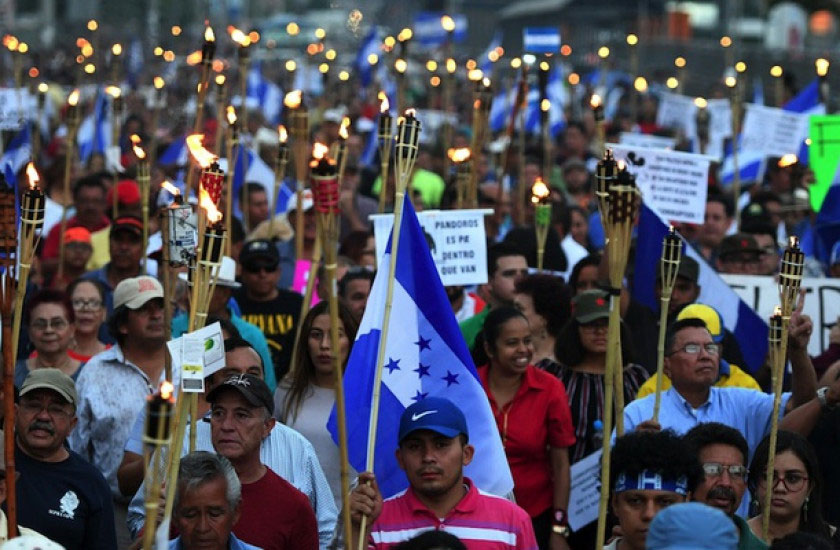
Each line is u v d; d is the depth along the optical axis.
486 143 24.12
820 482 9.09
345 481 7.36
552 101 29.41
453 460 8.31
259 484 8.74
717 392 10.66
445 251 12.27
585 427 11.14
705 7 62.41
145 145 23.94
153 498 6.62
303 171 14.30
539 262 13.38
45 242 17.48
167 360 9.14
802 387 10.22
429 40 49.81
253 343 11.74
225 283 11.79
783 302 8.76
